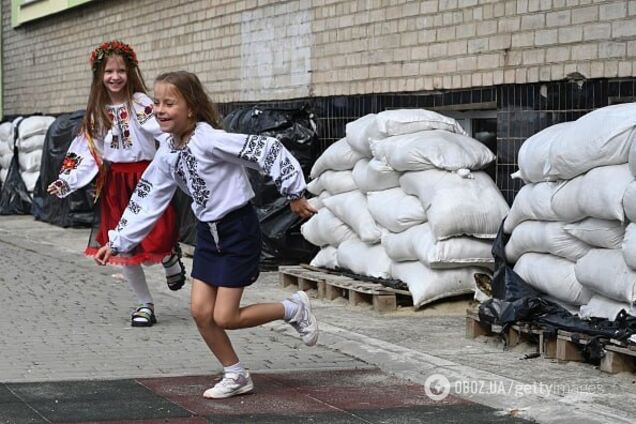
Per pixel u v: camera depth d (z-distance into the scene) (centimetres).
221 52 1633
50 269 1318
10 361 774
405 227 990
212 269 662
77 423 606
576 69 980
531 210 829
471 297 992
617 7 937
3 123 2155
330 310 1009
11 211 2025
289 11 1446
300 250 1256
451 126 1040
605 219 753
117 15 2006
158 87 655
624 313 725
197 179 656
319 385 712
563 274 801
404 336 875
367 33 1284
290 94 1450
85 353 809
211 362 780
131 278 927
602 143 746
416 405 655
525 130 1041
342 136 1330
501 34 1070
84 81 2183
